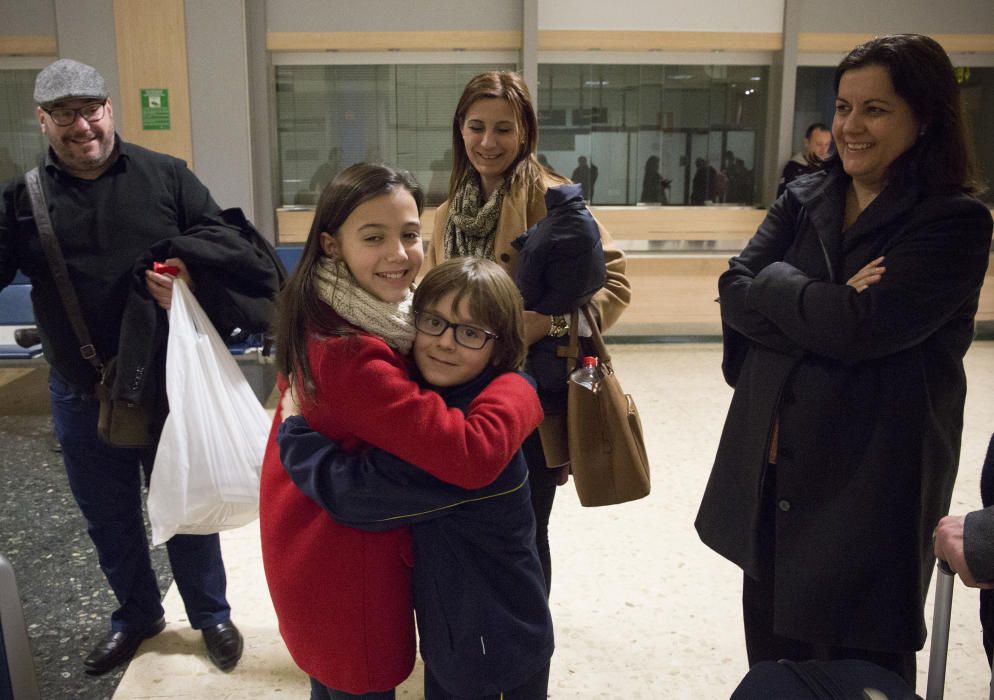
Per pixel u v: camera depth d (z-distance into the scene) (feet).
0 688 4.99
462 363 4.84
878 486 5.42
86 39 21.13
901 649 5.48
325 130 23.31
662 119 24.09
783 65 23.53
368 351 4.61
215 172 21.91
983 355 22.40
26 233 7.73
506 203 7.43
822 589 5.55
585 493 7.03
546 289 6.79
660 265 23.98
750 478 5.98
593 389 6.97
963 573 4.31
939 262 5.15
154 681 8.13
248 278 8.07
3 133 22.53
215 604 8.55
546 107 23.75
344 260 4.82
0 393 19.81
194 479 7.39
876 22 23.68
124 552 8.46
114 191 7.83
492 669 4.97
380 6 22.48
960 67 24.20
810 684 4.68
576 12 22.98
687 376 20.26
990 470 4.73
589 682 8.05
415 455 4.56
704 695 7.86
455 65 23.25
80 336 7.72
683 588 9.97
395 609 5.02
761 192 24.79
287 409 5.28
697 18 23.31
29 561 11.12
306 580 4.95
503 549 5.01
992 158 24.39
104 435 7.73
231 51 21.36
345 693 5.14
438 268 4.84
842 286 5.38
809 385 5.62
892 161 5.42
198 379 7.52
